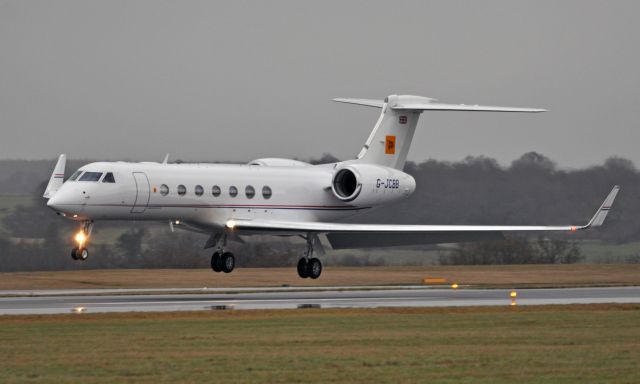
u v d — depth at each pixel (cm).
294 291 12394
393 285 13888
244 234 13375
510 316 8712
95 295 11444
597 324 8100
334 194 13788
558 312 9175
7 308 9338
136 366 5778
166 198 12144
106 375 5509
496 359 6084
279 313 8931
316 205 13838
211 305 9869
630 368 5791
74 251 12112
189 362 5909
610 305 9881
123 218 12062
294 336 7138
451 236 13412
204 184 12569
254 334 7250
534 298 11131
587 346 6719
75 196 11488
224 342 6794
